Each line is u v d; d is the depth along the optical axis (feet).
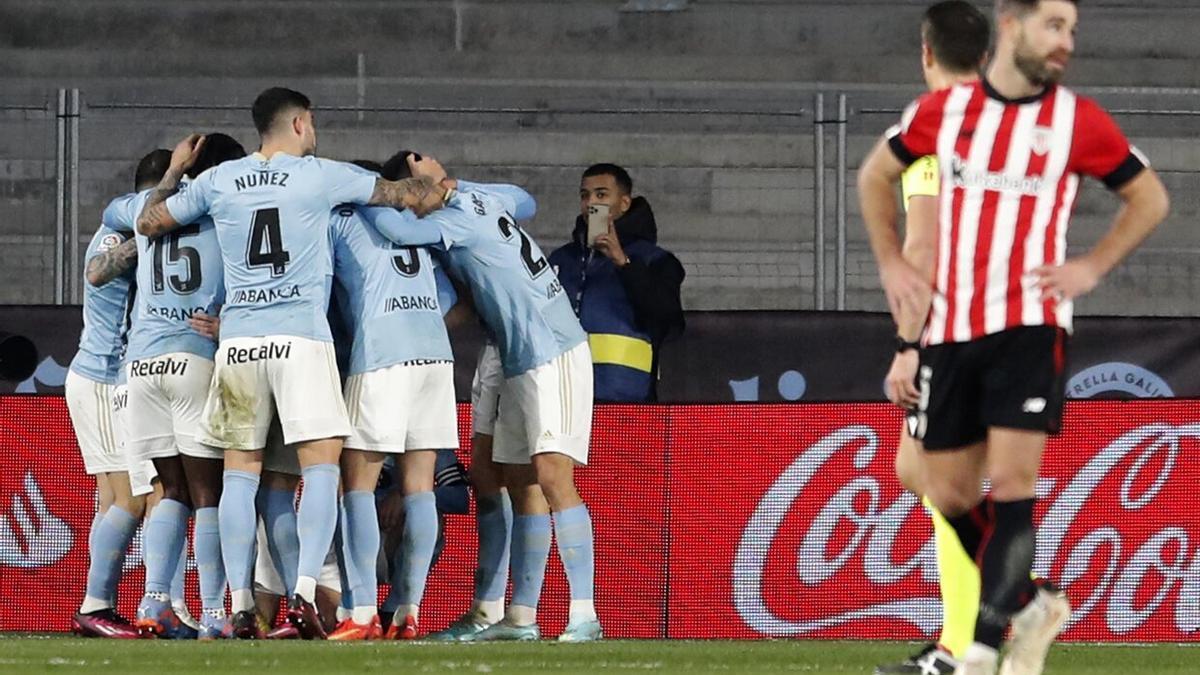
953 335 43.91
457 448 74.33
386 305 72.54
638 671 53.26
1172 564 79.05
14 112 119.44
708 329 86.58
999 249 43.37
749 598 80.43
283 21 149.18
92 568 77.71
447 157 128.16
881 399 82.64
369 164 80.74
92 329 79.61
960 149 43.62
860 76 144.77
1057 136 43.19
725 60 145.07
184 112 129.29
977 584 50.70
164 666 54.13
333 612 78.02
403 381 72.33
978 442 45.57
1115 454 79.20
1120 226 43.75
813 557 80.38
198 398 73.67
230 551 70.79
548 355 73.87
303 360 70.13
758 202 124.47
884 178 45.21
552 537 80.74
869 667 56.59
